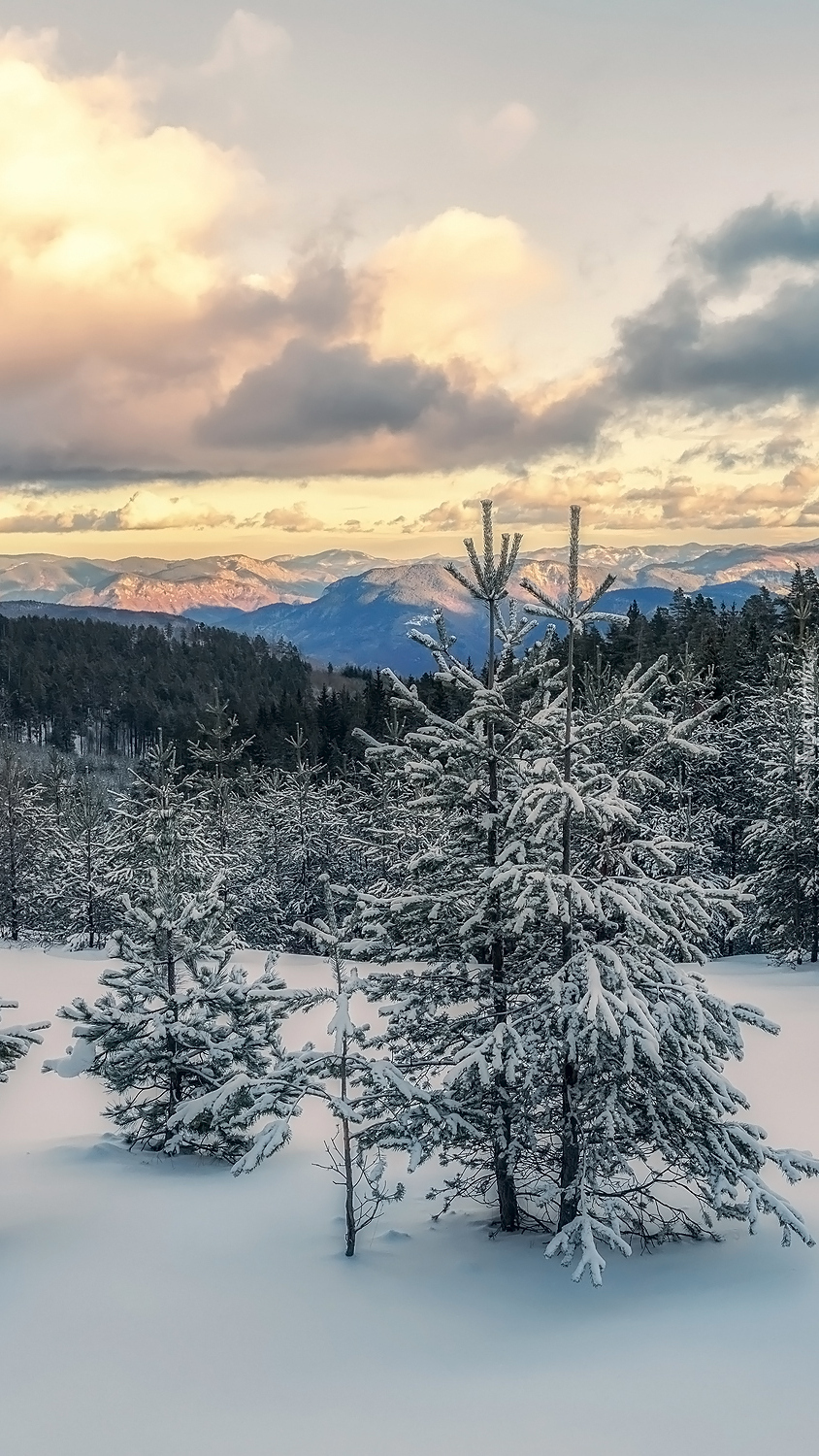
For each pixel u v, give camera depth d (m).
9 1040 12.97
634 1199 12.23
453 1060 11.71
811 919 37.41
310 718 90.75
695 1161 10.96
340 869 48.62
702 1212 11.97
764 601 83.06
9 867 54.06
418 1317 9.76
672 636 69.88
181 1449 7.20
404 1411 7.69
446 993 12.30
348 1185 11.65
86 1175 15.39
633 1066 10.21
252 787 63.00
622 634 67.38
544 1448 6.92
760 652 61.53
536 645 12.09
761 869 37.84
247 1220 13.10
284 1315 9.85
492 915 12.00
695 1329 8.90
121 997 17.53
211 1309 10.02
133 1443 7.32
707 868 35.59
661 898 11.08
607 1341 8.84
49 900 50.34
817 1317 8.93
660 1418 7.24
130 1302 10.25
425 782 12.73
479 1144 11.79
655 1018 10.41
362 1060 11.43
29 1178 15.35
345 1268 11.16
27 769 86.50
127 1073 16.45
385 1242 12.04
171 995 16.80
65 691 154.62
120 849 41.22
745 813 43.91
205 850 42.38
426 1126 11.11
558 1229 11.55
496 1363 8.59
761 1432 6.93
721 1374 7.89
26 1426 7.64
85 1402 8.04
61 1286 10.70
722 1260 10.86
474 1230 12.40
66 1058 25.31
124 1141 17.55
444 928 12.24
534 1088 11.30
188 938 17.38
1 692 155.75
